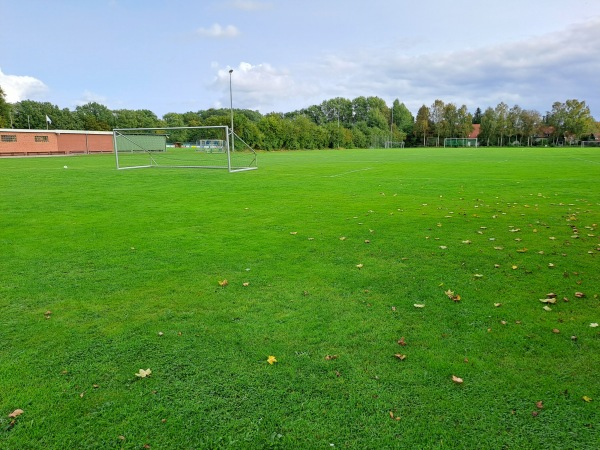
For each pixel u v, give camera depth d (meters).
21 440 2.28
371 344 3.25
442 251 5.80
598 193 11.44
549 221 7.78
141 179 16.48
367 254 5.71
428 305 3.98
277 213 8.91
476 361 2.99
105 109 88.38
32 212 9.17
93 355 3.15
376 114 99.38
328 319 3.69
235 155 42.19
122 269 5.17
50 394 2.67
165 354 3.14
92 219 8.38
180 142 61.75
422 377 2.81
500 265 5.16
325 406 2.53
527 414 2.44
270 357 3.05
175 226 7.67
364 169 21.14
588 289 4.34
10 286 4.60
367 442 2.24
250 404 2.56
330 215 8.61
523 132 79.50
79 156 40.62
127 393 2.68
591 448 2.18
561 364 2.95
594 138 79.88
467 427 2.34
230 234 7.01
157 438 2.29
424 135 90.38
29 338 3.42
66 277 4.89
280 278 4.77
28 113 72.56
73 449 2.22
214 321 3.68
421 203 10.02
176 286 4.56
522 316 3.72
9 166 24.69
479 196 11.10
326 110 107.38
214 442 2.26
